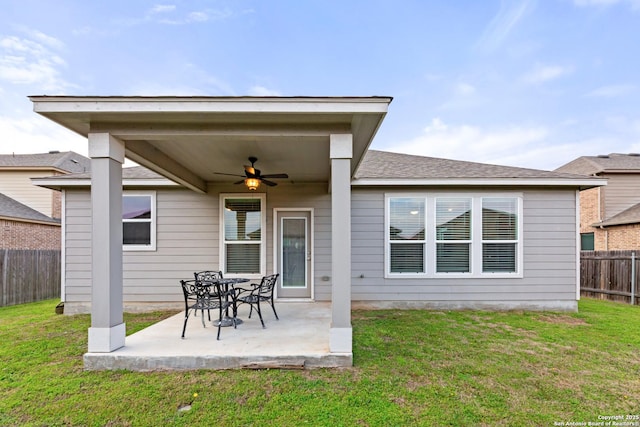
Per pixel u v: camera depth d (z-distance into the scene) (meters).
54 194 14.38
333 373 3.55
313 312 6.04
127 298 7.10
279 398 3.03
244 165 5.79
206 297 5.32
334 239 3.82
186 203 7.24
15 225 11.73
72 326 5.69
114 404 2.93
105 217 3.79
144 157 4.47
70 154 16.80
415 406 2.91
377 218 7.00
